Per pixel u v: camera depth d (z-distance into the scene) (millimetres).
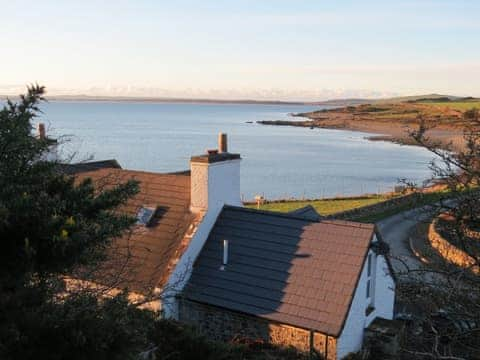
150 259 15633
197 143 130250
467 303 7539
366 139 153625
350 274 14133
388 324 15383
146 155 101812
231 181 17453
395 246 30203
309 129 196750
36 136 8391
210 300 14750
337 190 68875
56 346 6215
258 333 14133
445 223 8891
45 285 6930
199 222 16109
